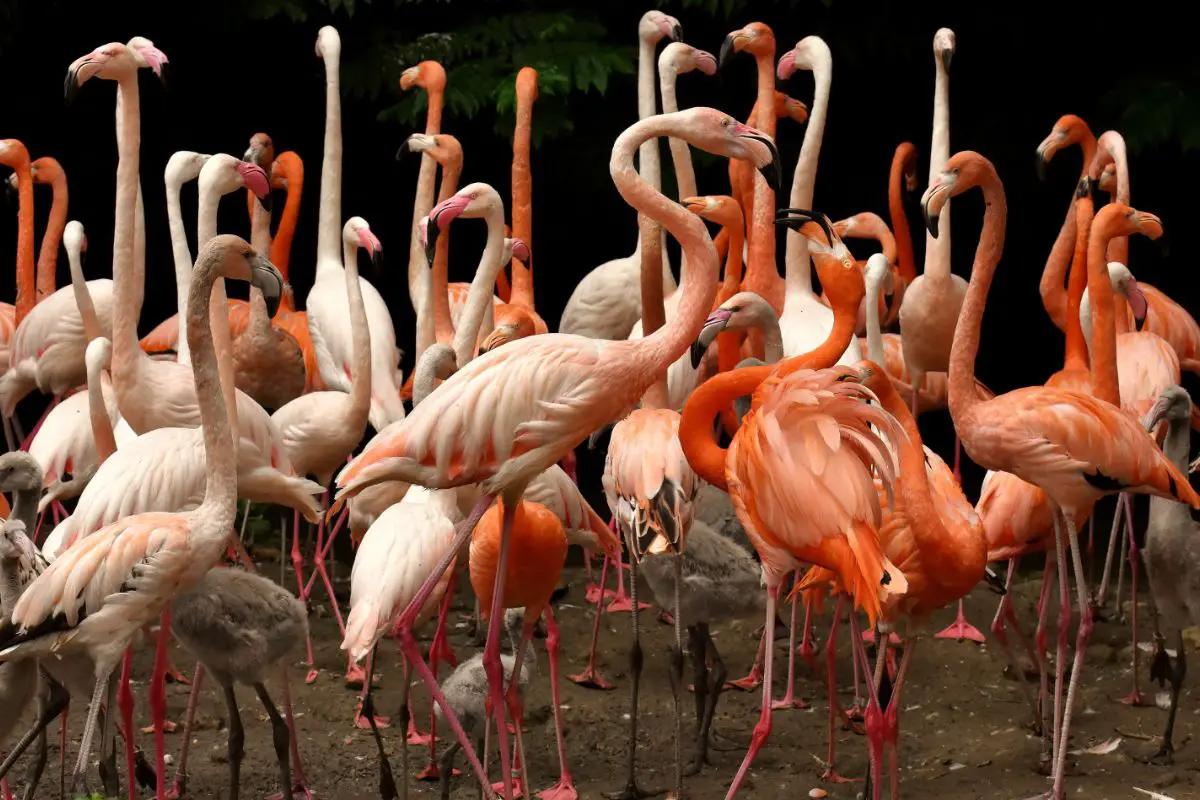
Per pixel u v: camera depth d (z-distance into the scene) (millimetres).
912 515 8312
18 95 19000
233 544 9797
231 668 8391
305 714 10531
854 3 18922
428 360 10383
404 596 8555
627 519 9250
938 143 13977
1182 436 9836
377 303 14547
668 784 9398
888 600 8430
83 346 14133
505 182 20312
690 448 8695
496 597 8383
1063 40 19094
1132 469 8859
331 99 14922
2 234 20312
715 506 10430
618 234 20656
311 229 20609
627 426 9641
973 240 20188
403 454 8031
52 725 10242
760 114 14203
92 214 20062
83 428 12266
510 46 18312
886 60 19078
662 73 13492
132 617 7898
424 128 19766
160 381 10977
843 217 20672
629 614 12578
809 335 12641
